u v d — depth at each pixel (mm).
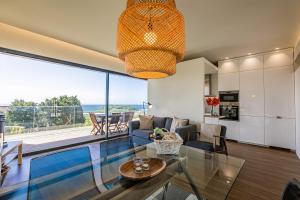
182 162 2193
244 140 4715
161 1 1237
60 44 3826
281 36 3367
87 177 1639
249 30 3105
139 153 2455
